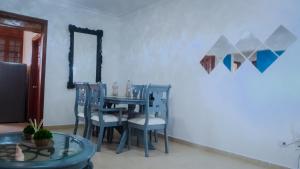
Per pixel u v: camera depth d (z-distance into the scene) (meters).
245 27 3.30
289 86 2.84
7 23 4.55
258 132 3.10
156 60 4.77
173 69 4.38
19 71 5.67
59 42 5.04
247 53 3.25
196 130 3.90
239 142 3.30
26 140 1.98
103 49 5.62
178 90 4.26
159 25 4.74
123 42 5.70
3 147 1.90
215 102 3.64
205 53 3.83
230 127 3.43
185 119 4.10
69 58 5.12
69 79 5.12
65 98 5.11
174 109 4.31
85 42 5.34
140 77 5.14
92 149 1.87
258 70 3.12
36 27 4.85
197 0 4.00
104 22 5.63
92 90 3.66
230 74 3.45
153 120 3.36
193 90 3.99
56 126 5.00
